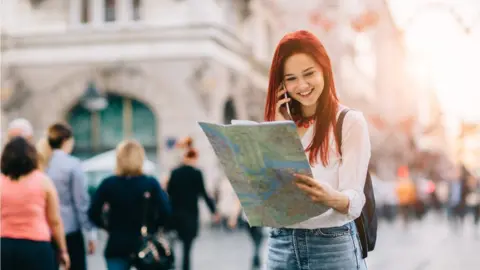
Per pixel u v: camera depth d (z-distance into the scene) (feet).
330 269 10.47
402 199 101.55
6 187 19.07
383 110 206.39
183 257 31.99
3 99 83.10
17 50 84.84
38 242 18.98
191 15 83.25
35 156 19.52
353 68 191.52
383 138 184.55
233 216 40.16
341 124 10.38
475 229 80.48
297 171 9.63
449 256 46.11
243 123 9.64
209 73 82.28
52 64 84.43
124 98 84.58
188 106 82.38
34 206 19.07
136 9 85.51
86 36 83.92
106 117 84.74
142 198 21.42
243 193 10.29
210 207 32.73
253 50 100.37
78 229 23.56
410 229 82.43
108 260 21.45
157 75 82.99
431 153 227.61
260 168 9.87
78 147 84.84
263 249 54.19
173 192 32.17
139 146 21.83
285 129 9.32
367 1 116.47
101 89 83.35
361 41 207.00
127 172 21.63
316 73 10.51
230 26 94.94
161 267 21.15
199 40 82.48
